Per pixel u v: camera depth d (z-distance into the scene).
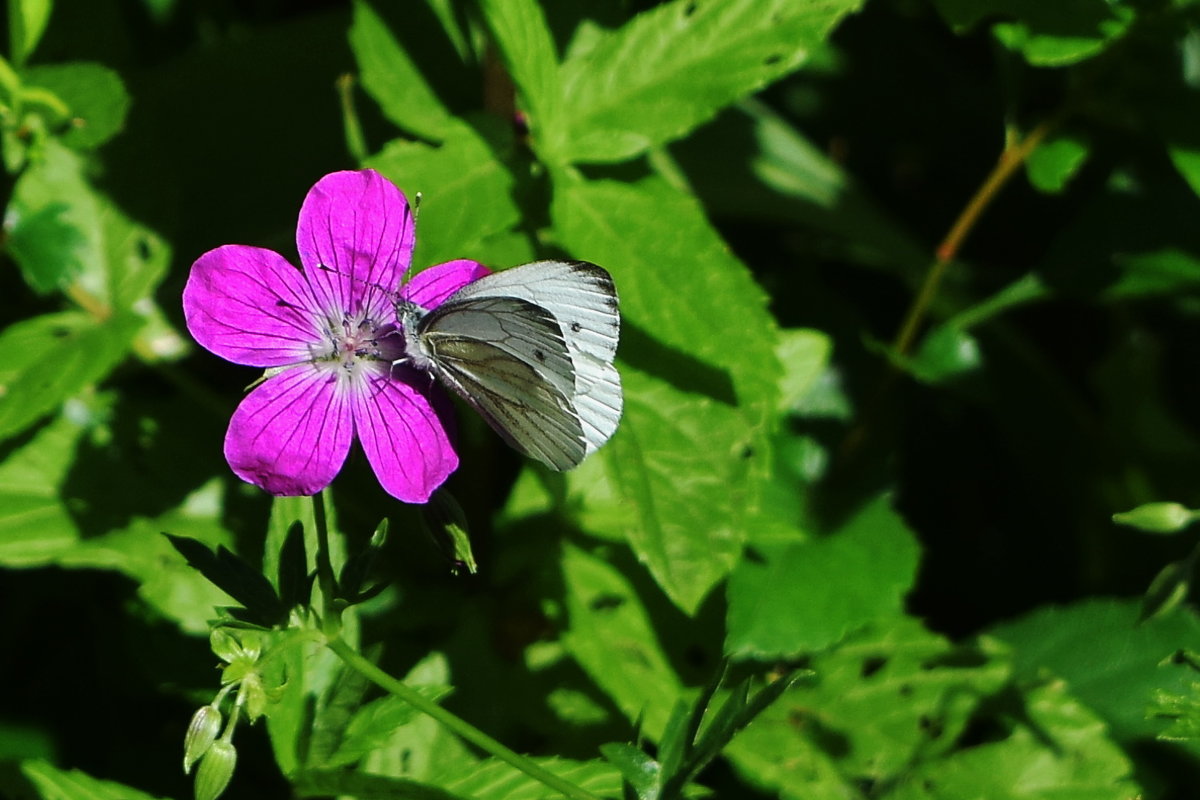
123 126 0.49
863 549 0.49
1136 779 0.48
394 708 0.44
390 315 0.45
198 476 0.49
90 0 0.50
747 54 0.46
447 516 0.44
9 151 0.49
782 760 0.48
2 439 0.48
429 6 0.48
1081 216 0.51
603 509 0.49
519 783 0.45
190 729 0.43
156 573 0.48
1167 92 0.49
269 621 0.43
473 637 0.48
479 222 0.46
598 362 0.46
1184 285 0.50
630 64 0.47
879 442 0.51
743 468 0.46
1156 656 0.49
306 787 0.43
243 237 0.51
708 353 0.46
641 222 0.46
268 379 0.44
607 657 0.48
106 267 0.49
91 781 0.45
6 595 0.51
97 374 0.47
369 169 0.45
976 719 0.48
